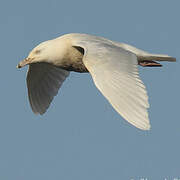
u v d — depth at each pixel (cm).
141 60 1550
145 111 1176
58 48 1516
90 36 1495
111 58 1280
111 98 1198
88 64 1278
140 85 1215
